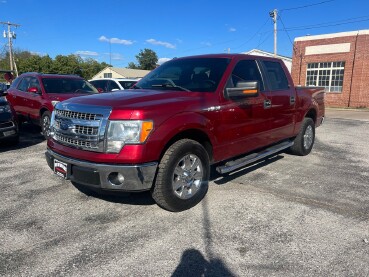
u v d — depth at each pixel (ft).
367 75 80.74
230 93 14.60
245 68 16.84
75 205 13.97
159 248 10.64
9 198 14.70
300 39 91.71
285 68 20.45
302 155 22.99
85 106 12.50
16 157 22.00
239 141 15.90
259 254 10.32
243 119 15.87
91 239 11.18
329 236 11.46
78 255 10.21
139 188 11.91
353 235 11.55
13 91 32.96
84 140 12.25
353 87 83.10
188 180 13.42
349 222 12.55
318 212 13.42
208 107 13.92
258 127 17.10
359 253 10.41
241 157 17.20
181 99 13.37
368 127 40.55
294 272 9.41
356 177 18.22
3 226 12.08
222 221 12.55
